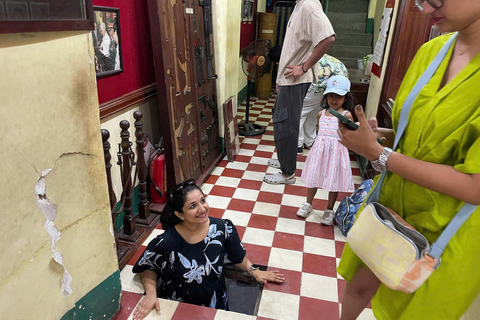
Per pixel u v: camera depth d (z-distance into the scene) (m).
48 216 1.33
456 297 1.00
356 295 1.40
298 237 2.67
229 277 2.37
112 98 2.47
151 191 2.89
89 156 1.51
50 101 1.26
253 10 7.04
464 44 0.94
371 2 6.63
